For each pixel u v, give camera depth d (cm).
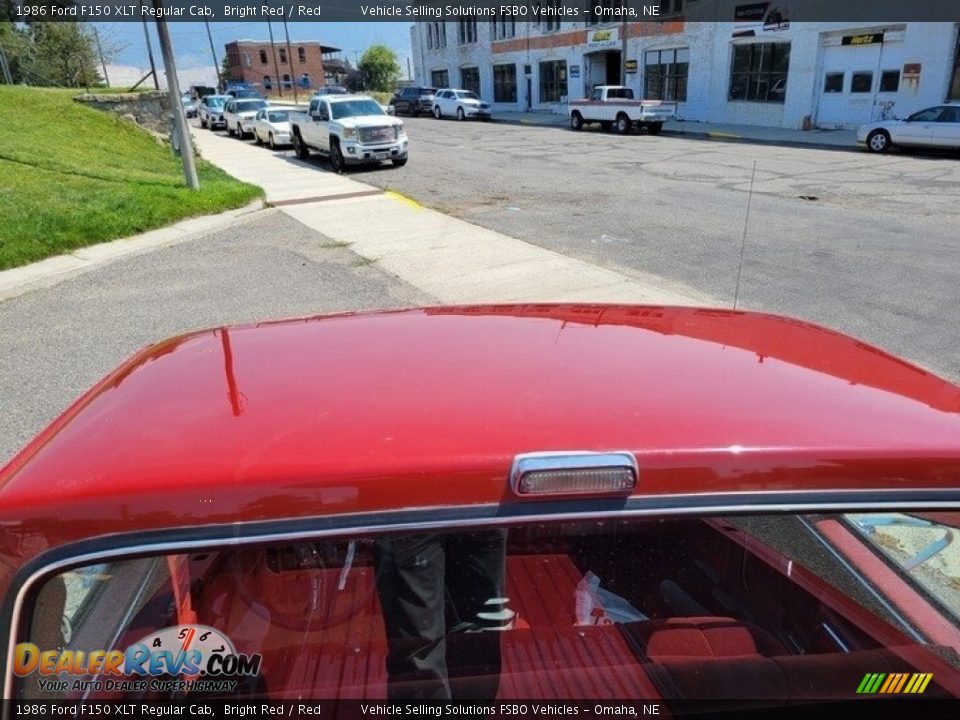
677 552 177
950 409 155
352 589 162
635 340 194
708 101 3241
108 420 149
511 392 154
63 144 1783
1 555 124
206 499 125
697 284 816
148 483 125
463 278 873
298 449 132
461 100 4116
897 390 164
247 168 2048
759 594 183
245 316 751
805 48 2750
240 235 1156
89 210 1149
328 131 1964
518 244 1039
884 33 2497
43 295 846
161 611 154
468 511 126
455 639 152
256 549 130
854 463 134
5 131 1742
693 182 1600
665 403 149
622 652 169
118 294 843
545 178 1727
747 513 132
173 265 973
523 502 127
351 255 1007
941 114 1975
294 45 10306
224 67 10512
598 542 172
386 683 151
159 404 154
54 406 548
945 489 137
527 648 164
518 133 3169
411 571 144
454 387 157
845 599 186
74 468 131
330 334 203
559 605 171
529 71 4484
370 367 171
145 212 1182
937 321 679
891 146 2084
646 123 2933
